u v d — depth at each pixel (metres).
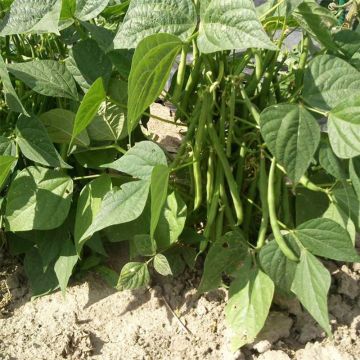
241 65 0.56
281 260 0.54
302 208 0.61
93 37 0.58
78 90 0.62
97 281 0.66
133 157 0.55
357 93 0.48
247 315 0.55
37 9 0.53
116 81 0.58
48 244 0.62
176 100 0.58
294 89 0.59
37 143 0.56
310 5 0.51
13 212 0.59
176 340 0.60
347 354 0.57
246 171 0.62
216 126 0.59
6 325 0.63
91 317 0.63
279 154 0.48
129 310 0.63
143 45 0.46
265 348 0.58
